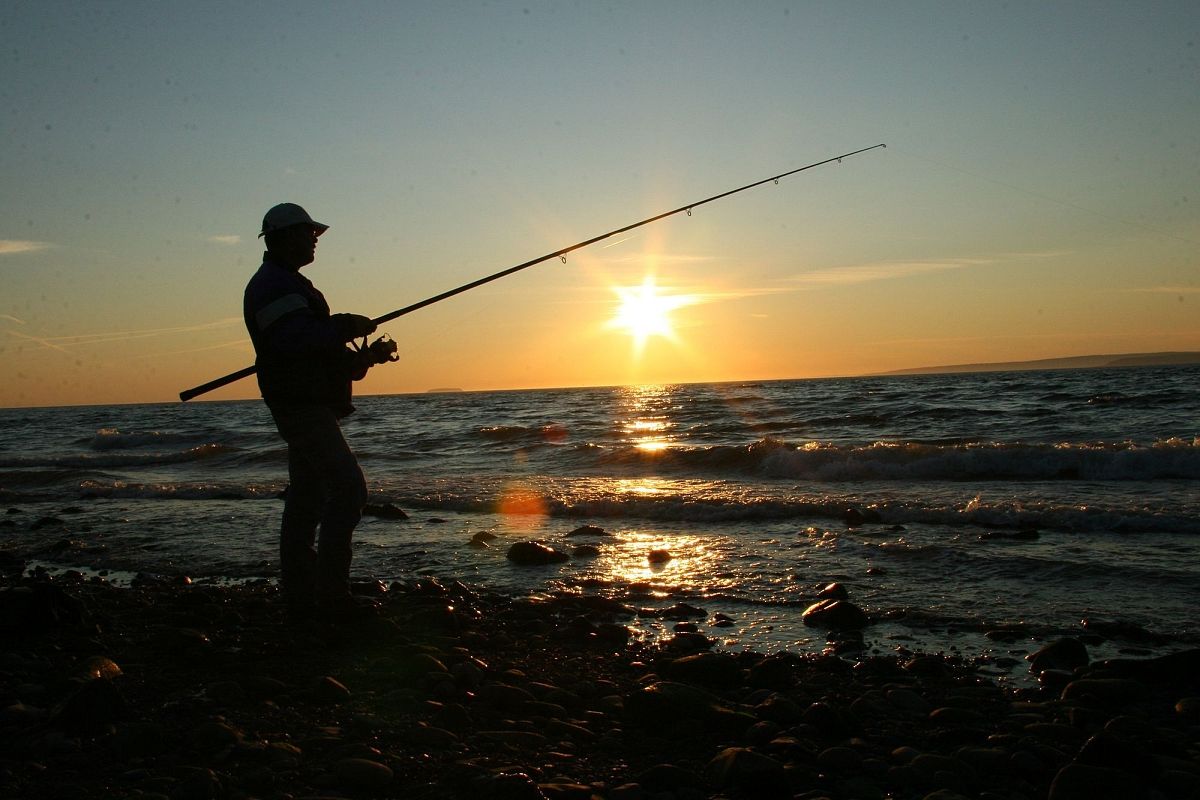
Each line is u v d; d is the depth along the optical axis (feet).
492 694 11.72
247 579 21.24
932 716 11.45
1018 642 15.05
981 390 118.42
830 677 13.12
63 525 31.09
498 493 34.68
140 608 16.94
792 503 28.30
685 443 59.72
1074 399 84.23
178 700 11.17
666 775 9.19
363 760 9.15
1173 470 33.78
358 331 14.07
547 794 8.68
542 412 119.96
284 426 14.11
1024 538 22.65
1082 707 11.64
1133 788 8.97
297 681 12.17
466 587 19.24
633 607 17.95
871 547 22.40
